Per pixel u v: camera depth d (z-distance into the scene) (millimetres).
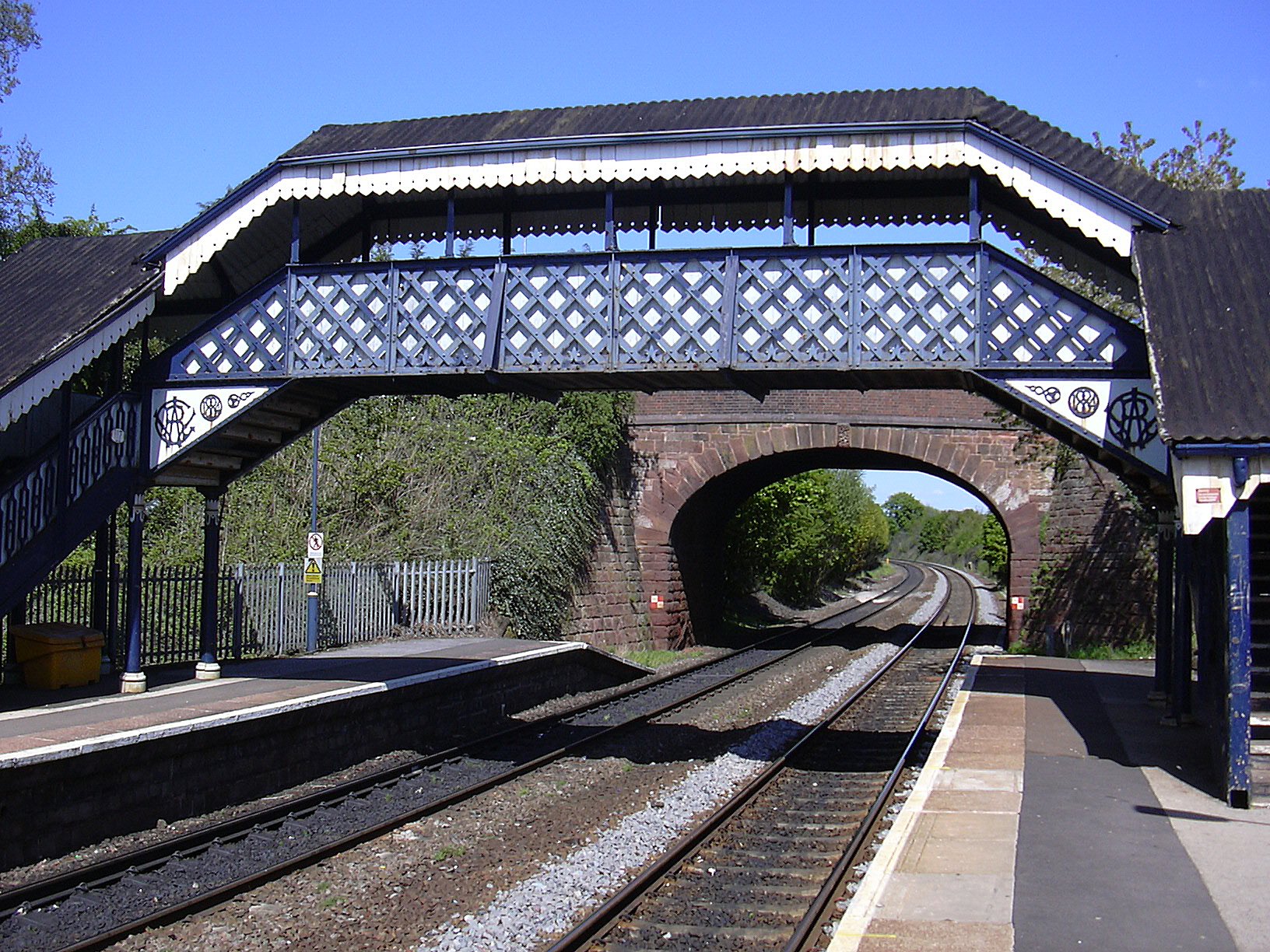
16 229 29016
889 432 29891
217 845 9758
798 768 13758
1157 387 9719
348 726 13602
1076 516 28891
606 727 16875
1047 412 11344
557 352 12562
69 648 13703
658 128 12383
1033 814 8961
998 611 48594
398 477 25875
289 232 15703
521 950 7324
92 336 12883
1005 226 14594
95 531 15594
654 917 7953
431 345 12961
